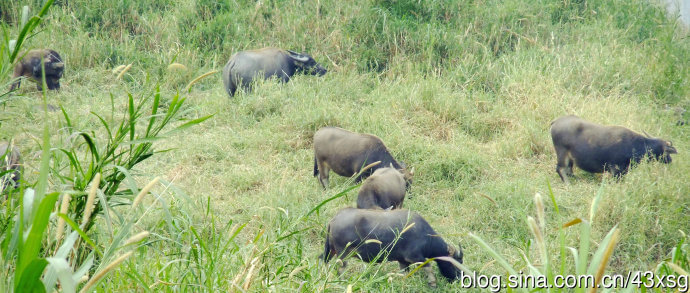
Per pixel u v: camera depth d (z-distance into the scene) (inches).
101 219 552.7
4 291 236.4
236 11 1396.4
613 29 1412.4
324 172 872.9
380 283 615.2
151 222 665.6
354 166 844.6
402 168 842.8
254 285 416.5
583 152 871.1
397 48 1294.3
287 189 820.0
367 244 641.6
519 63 1233.4
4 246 264.4
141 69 1224.8
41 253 337.1
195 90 1189.7
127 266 398.9
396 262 695.7
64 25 1317.7
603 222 745.6
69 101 1059.3
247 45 1301.7
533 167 927.7
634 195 771.4
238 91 1125.1
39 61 1058.7
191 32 1330.0
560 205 800.9
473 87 1195.9
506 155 956.6
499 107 1072.2
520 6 1441.9
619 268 689.0
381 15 1331.2
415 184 874.8
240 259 434.6
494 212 786.8
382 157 843.4
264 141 970.7
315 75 1181.7
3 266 240.5
